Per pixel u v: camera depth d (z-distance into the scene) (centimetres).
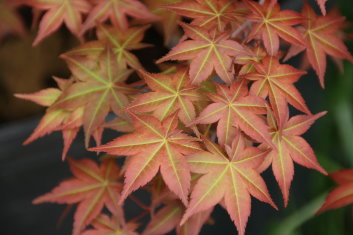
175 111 45
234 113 45
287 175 47
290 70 47
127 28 53
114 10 53
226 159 45
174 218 50
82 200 52
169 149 45
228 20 48
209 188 45
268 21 47
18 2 54
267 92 46
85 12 53
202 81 47
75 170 52
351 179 50
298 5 72
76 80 50
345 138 71
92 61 50
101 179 52
